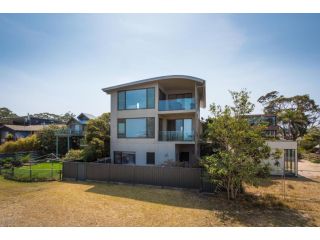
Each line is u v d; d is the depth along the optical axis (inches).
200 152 814.5
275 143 698.8
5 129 1569.9
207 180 474.9
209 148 802.8
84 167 633.6
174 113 763.4
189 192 490.6
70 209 377.1
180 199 436.1
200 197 449.4
